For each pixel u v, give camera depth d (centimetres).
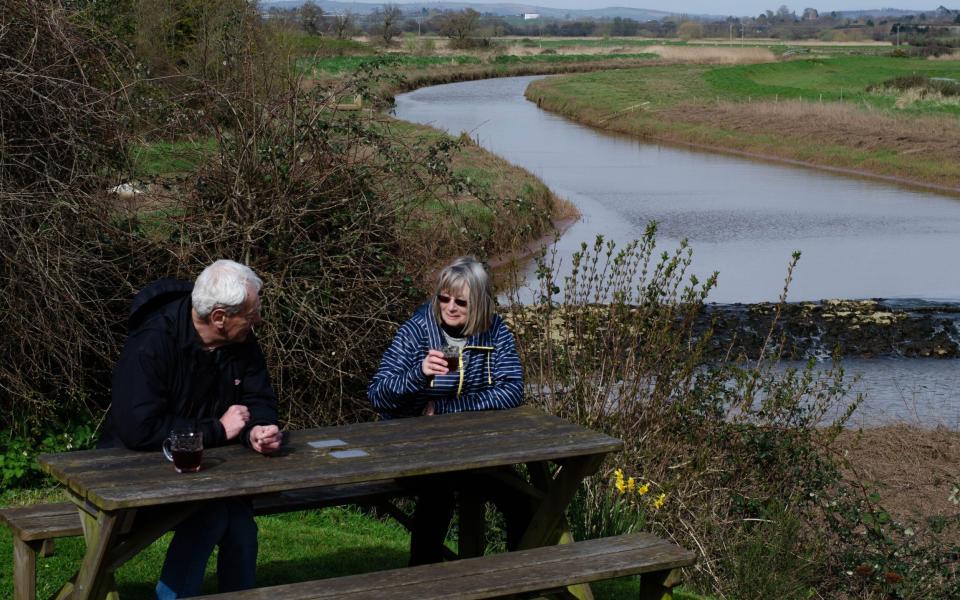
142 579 494
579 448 400
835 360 802
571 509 590
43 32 652
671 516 654
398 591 355
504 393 468
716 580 623
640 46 14738
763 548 638
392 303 723
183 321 387
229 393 400
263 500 456
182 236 685
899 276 1956
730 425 721
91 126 663
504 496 480
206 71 752
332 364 712
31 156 641
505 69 9781
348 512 655
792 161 4053
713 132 4772
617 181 3331
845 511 718
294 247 707
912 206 2928
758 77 8181
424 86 7969
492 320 477
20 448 643
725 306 1605
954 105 5353
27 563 400
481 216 1634
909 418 1150
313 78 797
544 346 710
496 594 359
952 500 798
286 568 527
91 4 733
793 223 2583
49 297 622
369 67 809
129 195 693
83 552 520
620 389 672
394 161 764
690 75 8012
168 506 362
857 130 4344
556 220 2419
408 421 437
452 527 643
